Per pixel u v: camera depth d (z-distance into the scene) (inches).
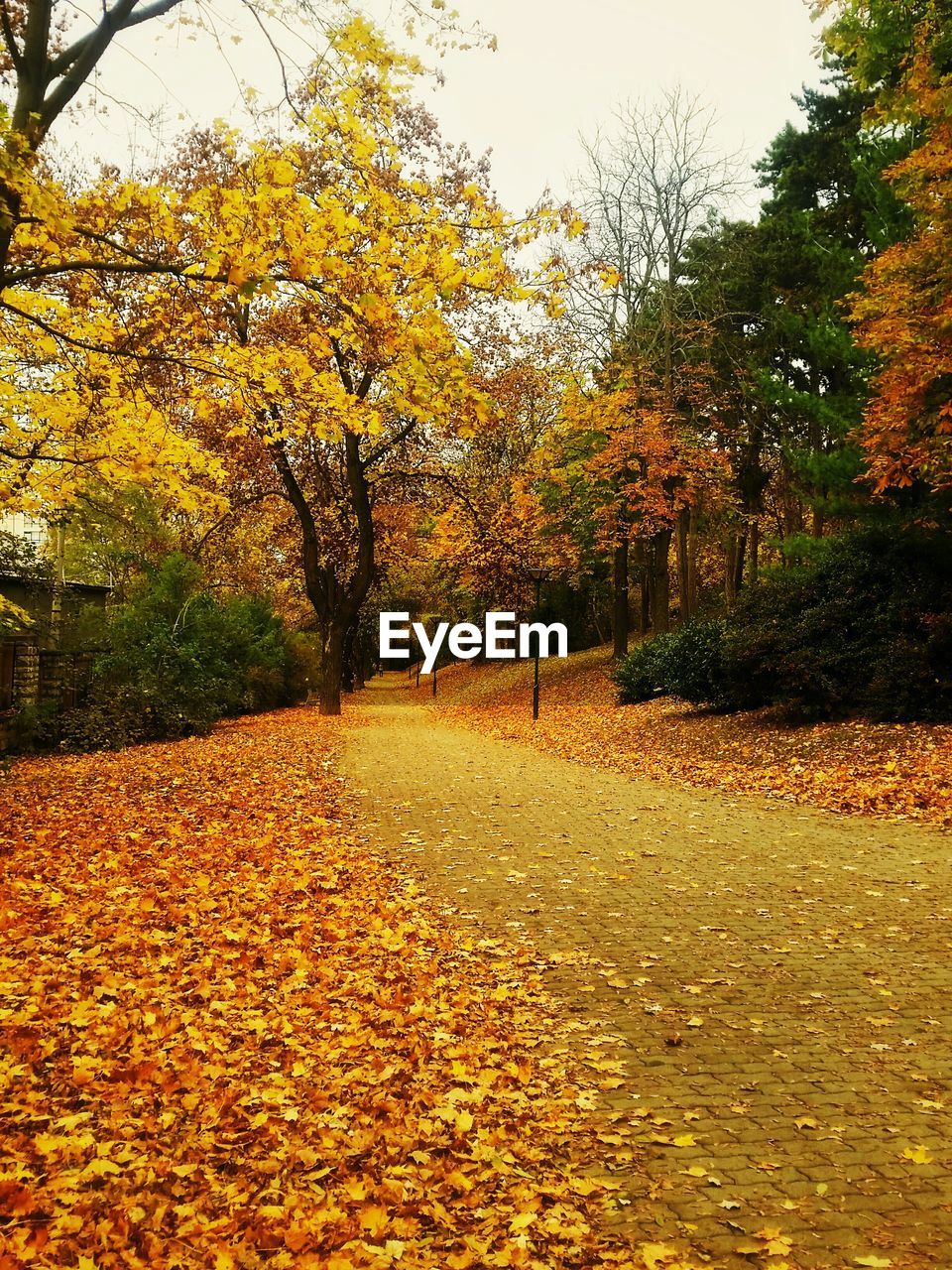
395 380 341.4
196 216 347.3
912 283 556.1
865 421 575.2
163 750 714.8
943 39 522.3
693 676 739.4
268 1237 127.9
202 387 441.7
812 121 1148.5
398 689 2199.8
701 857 345.1
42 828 404.2
